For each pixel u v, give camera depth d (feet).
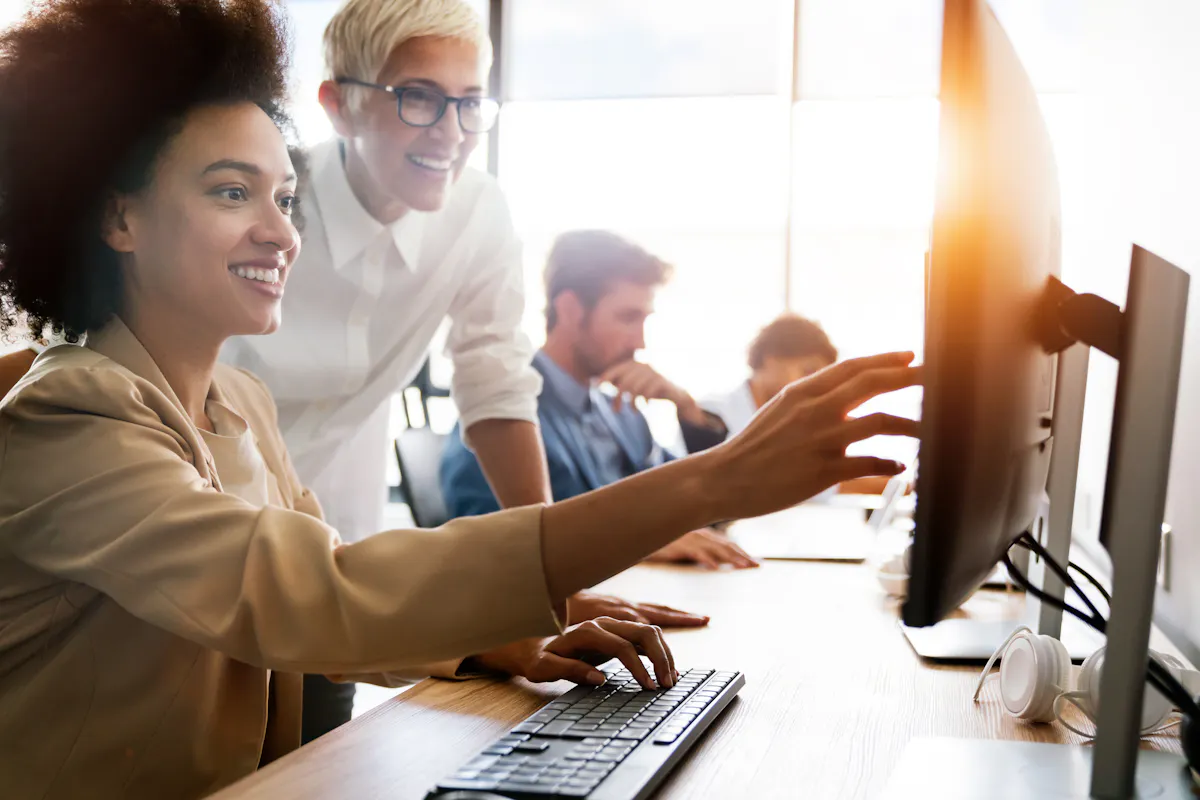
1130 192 5.96
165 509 2.88
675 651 4.21
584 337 9.79
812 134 15.90
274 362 6.40
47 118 3.37
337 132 6.29
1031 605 4.84
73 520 2.95
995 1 13.61
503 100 16.37
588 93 16.35
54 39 3.38
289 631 2.74
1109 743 2.50
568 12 16.33
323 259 6.34
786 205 15.88
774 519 9.70
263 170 3.45
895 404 11.27
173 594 2.82
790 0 15.94
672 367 15.72
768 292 15.89
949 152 2.19
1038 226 2.72
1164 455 2.44
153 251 3.42
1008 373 2.46
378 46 5.98
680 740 2.83
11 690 3.29
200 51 3.38
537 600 2.68
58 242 3.43
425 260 6.67
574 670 3.53
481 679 3.74
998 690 3.62
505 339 7.01
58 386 3.05
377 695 11.14
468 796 2.34
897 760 2.85
